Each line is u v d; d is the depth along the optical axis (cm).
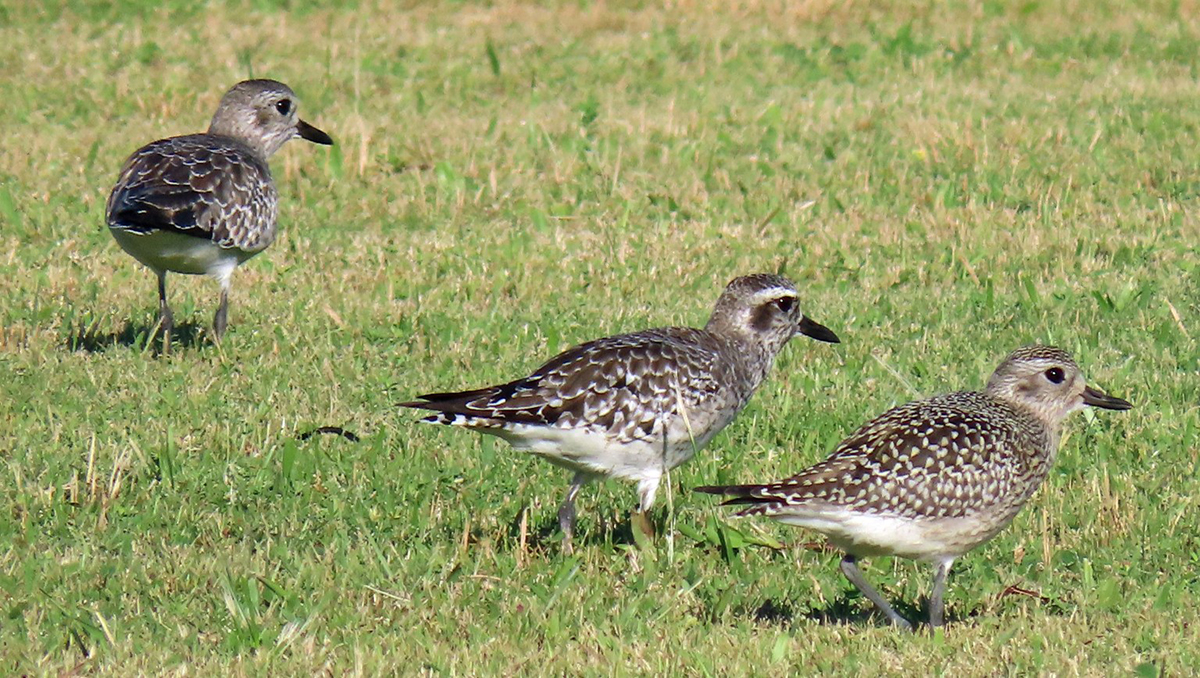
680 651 917
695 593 1034
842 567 990
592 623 968
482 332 1548
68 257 1770
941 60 2759
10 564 1035
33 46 2752
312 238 1884
